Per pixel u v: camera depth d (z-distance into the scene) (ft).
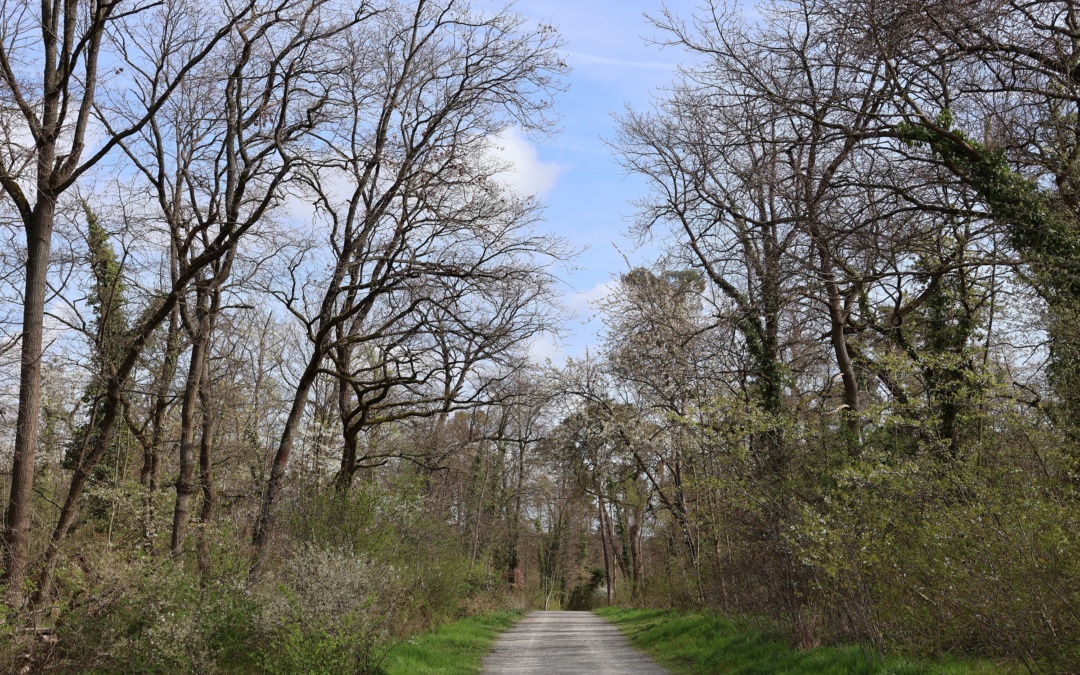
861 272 53.36
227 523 48.98
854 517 36.63
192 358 55.72
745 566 51.52
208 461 59.31
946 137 46.14
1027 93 46.21
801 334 66.69
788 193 52.85
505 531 159.63
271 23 51.72
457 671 50.44
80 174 44.55
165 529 49.37
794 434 45.80
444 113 61.98
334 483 63.46
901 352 59.98
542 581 190.80
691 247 71.97
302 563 40.81
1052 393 40.19
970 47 43.73
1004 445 35.86
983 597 28.53
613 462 90.79
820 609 43.70
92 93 46.19
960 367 42.83
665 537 94.48
